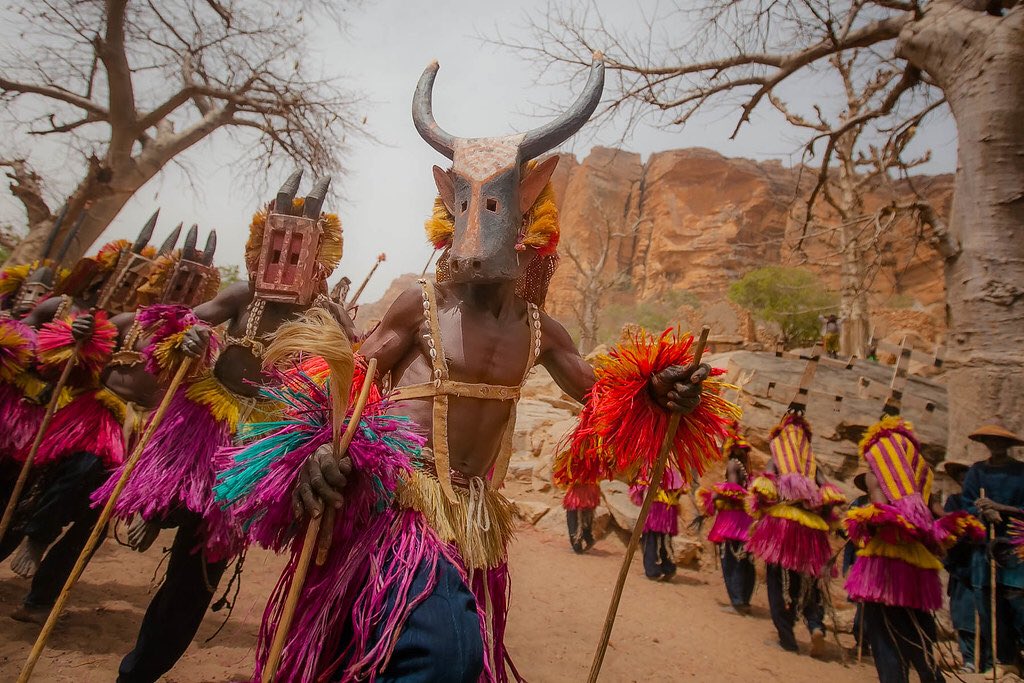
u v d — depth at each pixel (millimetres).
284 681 2209
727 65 13516
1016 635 5629
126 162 17109
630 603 6879
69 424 4531
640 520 2484
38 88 16734
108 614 4758
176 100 17719
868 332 19719
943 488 8758
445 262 2844
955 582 5973
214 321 3711
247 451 2219
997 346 8406
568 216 76812
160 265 4895
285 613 2043
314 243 3643
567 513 8984
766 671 5418
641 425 2664
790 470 6168
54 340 4582
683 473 2783
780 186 70500
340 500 2104
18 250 15359
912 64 10867
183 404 3500
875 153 18203
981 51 9094
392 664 2156
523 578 7375
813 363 6574
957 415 8633
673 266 69625
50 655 3957
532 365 2834
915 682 5727
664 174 73312
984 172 8852
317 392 2297
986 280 8570
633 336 2701
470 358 2660
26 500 4824
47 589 4375
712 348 18547
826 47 12641
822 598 6195
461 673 2145
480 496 2590
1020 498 5691
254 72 18031
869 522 4785
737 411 2754
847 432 9656
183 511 3365
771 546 6109
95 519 4539
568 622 6031
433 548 2328
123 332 4832
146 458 3406
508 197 2617
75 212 15633
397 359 2742
